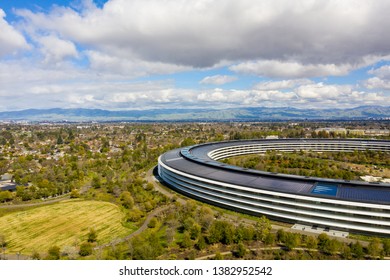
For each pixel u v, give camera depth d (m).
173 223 130.88
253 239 117.19
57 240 125.88
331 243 103.94
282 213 138.50
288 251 107.81
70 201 176.38
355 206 121.75
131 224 139.75
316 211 130.25
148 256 99.62
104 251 112.38
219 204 162.62
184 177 185.25
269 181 157.12
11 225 142.38
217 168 193.62
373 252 100.94
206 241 116.38
